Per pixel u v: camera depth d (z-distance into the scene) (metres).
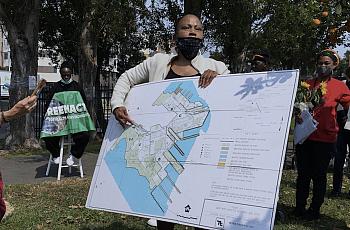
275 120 2.97
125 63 20.80
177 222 3.18
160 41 17.55
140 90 3.81
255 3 14.40
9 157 11.67
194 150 3.28
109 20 13.83
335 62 5.90
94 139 15.71
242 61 17.62
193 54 3.72
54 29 19.77
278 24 14.77
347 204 7.05
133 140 3.69
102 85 18.70
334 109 5.89
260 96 3.10
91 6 13.44
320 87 5.71
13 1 12.65
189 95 3.48
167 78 3.80
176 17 16.66
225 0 15.76
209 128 3.26
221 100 3.29
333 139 5.92
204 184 3.13
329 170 10.02
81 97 8.82
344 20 4.26
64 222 5.64
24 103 3.14
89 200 3.76
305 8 13.28
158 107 3.63
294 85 3.00
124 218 5.86
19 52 12.74
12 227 5.40
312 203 6.10
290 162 10.30
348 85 7.64
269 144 2.93
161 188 3.35
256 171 2.92
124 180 3.61
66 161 9.28
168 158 3.40
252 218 2.83
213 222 2.99
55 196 7.08
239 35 16.56
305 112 5.71
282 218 6.03
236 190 2.96
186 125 3.40
